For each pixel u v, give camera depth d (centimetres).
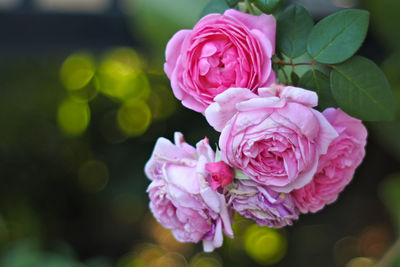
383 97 62
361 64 62
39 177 139
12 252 109
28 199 138
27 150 137
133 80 133
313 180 63
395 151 116
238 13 61
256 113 59
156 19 94
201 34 61
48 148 138
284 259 135
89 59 134
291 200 62
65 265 103
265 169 60
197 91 61
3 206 135
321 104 63
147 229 143
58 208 141
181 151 62
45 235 140
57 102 136
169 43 62
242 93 59
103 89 136
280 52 63
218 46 61
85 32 115
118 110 134
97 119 136
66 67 134
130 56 132
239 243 136
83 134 137
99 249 143
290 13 64
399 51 105
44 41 114
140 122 132
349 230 131
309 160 59
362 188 129
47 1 114
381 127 106
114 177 133
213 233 62
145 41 113
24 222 134
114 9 115
